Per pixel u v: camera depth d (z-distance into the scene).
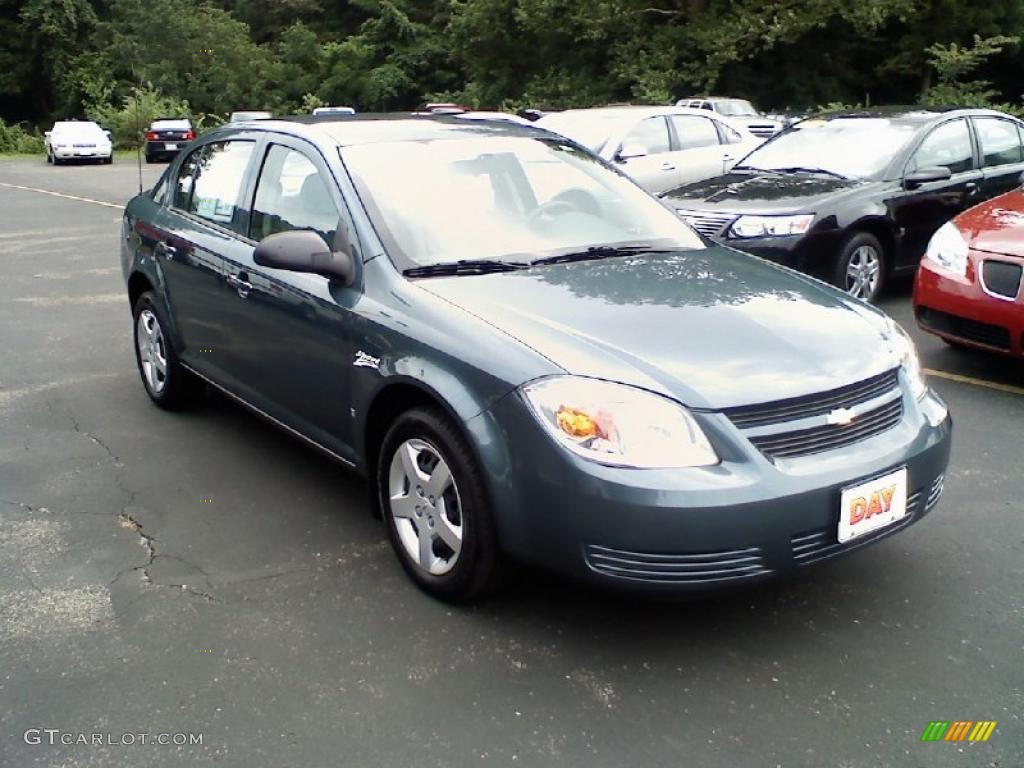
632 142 11.09
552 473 2.94
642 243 4.18
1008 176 8.59
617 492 2.84
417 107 49.72
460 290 3.53
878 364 3.29
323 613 3.40
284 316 4.11
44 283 9.75
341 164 4.07
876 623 3.30
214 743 2.73
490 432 3.09
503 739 2.74
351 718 2.83
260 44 59.19
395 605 3.44
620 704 2.88
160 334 5.48
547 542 3.01
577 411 2.92
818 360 3.19
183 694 2.95
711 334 3.24
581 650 3.16
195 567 3.74
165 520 4.16
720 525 2.83
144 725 2.81
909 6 31.19
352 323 3.67
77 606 3.46
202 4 55.91
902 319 7.50
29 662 3.12
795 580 3.59
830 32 34.28
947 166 8.21
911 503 3.27
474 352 3.18
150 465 4.78
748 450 2.92
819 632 3.25
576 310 3.37
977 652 3.12
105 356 6.86
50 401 5.81
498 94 39.62
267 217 4.43
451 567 3.35
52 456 4.90
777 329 3.32
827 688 2.95
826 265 7.22
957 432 5.10
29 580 3.65
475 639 3.22
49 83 51.75
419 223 3.89
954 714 2.82
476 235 3.93
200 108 50.12
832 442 3.09
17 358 6.81
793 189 7.51
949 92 32.00
